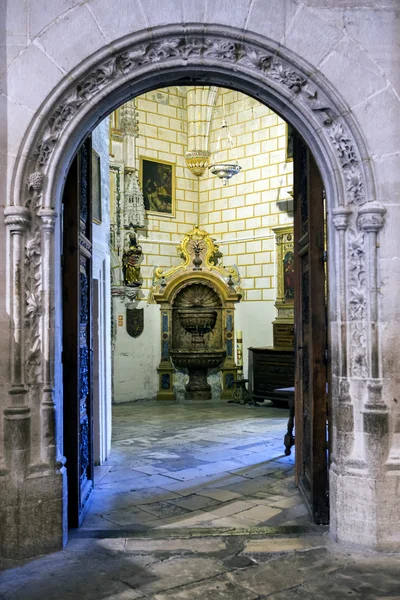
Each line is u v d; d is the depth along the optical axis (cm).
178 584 386
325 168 479
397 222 456
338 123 464
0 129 449
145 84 486
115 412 1144
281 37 462
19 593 377
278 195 1258
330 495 473
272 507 550
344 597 367
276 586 382
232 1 460
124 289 1255
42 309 453
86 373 573
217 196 1381
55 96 451
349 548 444
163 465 716
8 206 445
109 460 743
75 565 418
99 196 752
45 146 454
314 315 496
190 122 1384
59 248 474
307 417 549
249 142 1315
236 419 1052
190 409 1180
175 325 1345
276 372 1191
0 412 445
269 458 746
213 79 493
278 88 471
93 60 453
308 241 513
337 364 467
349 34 464
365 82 461
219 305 1334
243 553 436
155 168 1338
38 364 452
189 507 554
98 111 477
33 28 453
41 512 441
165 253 1358
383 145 459
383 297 455
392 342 455
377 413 448
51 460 450
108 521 516
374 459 447
